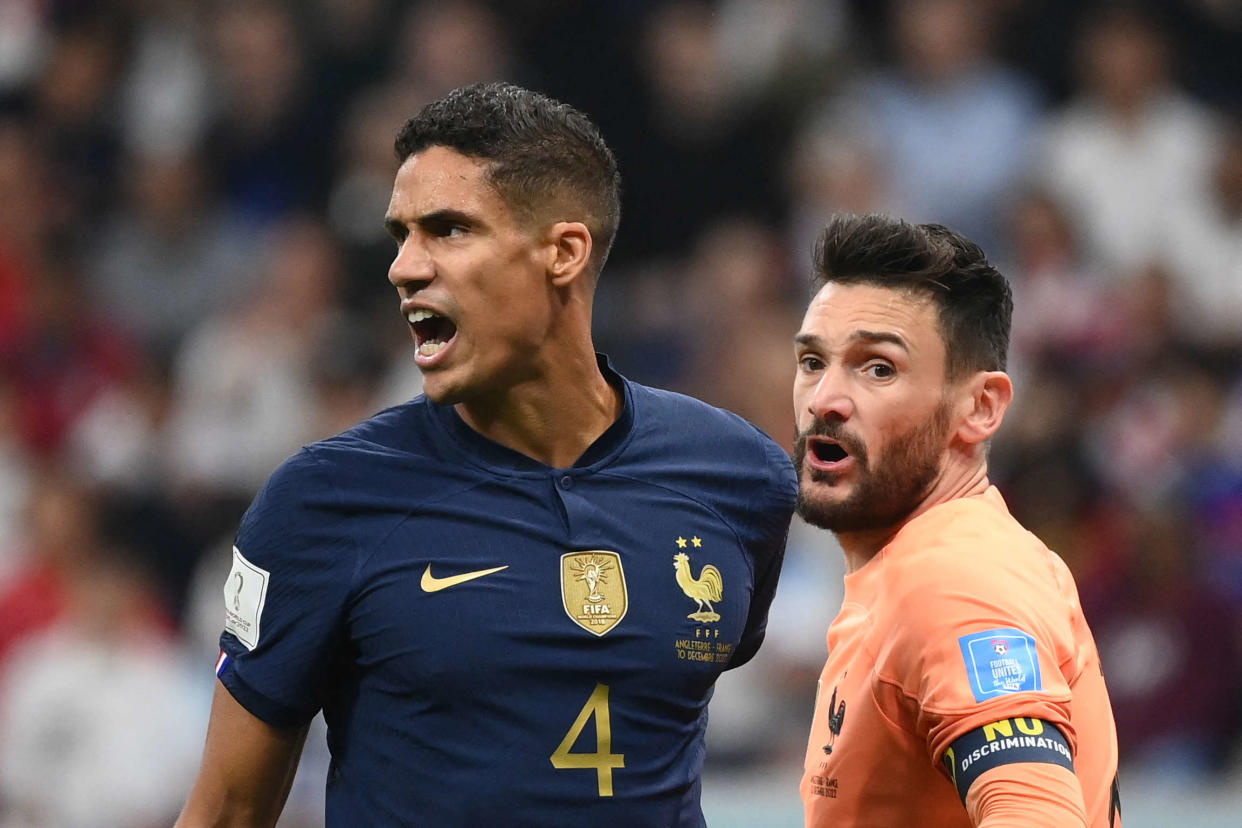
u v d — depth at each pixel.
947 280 10.41
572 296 10.57
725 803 20.58
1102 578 25.23
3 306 33.50
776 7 33.41
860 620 10.48
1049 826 8.93
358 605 10.17
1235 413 28.64
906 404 10.34
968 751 9.30
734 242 31.39
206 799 10.43
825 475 10.50
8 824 25.94
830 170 31.50
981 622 9.53
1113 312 29.38
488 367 10.23
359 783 10.34
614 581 10.35
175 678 26.89
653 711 10.41
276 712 10.25
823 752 10.58
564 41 34.06
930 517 10.32
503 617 10.09
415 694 10.11
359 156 32.56
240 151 35.31
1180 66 33.59
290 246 32.47
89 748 26.02
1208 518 26.50
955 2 33.44
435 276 10.12
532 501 10.41
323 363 30.11
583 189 10.52
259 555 10.21
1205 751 24.11
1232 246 31.62
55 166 36.16
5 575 28.19
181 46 36.56
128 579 26.88
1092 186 31.75
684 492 10.81
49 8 37.84
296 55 35.56
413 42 34.88
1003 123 32.72
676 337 30.34
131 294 33.97
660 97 33.50
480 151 10.15
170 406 31.47
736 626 10.80
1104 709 10.28
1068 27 33.94
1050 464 26.62
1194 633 24.56
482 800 10.02
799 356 10.74
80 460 31.17
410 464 10.38
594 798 10.14
